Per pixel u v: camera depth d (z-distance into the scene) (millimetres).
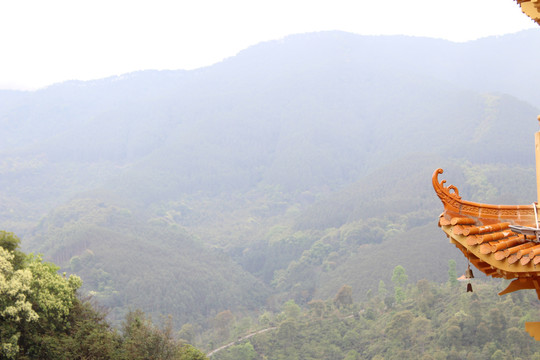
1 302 27766
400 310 151875
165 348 39656
